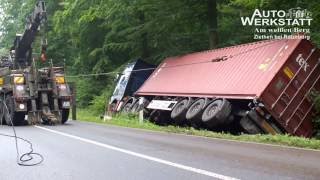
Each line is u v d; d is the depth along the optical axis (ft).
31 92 68.90
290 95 59.62
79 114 98.43
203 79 72.90
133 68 95.50
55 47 136.36
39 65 76.13
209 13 93.25
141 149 38.50
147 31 102.89
